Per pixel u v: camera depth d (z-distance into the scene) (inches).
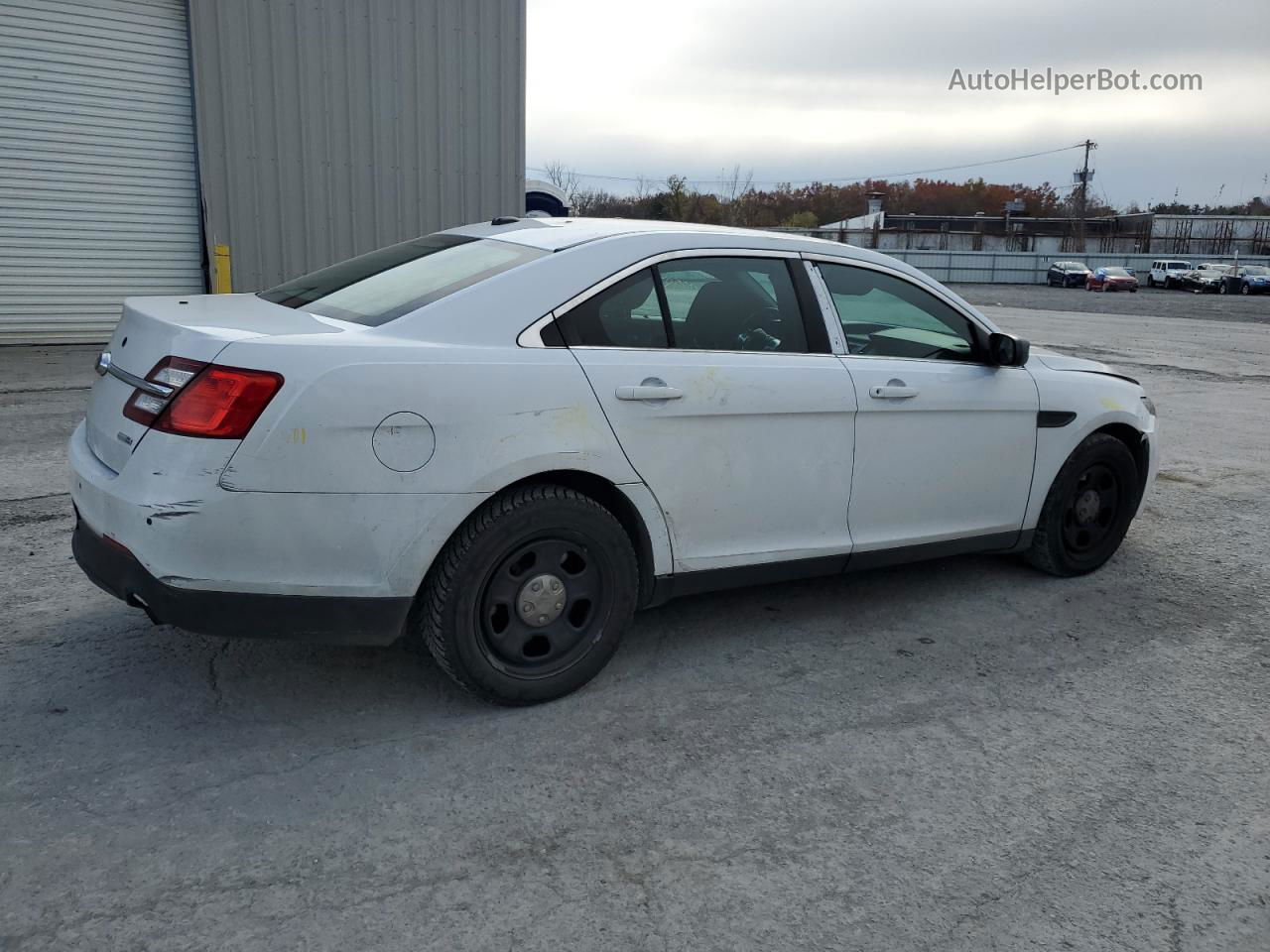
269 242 520.4
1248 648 165.5
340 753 122.1
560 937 92.0
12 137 470.3
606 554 134.8
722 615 171.5
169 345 117.6
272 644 151.3
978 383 170.2
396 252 159.2
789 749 127.6
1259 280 1893.5
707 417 140.6
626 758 123.8
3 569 178.5
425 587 127.2
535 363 127.3
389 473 117.6
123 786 113.0
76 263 496.7
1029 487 181.9
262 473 112.7
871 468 159.0
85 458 127.9
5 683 135.9
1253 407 427.2
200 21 486.9
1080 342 739.4
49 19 467.8
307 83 516.7
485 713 133.3
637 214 1935.3
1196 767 127.1
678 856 104.7
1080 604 182.7
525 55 574.9
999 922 96.5
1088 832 111.9
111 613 160.7
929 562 203.8
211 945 89.0
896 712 138.9
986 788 120.2
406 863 101.7
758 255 153.1
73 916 91.9
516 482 128.2
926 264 2348.7
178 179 514.6
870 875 103.0
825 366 153.0
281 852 102.6
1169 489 273.0
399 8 533.0
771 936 93.3
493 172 577.0
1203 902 100.6
